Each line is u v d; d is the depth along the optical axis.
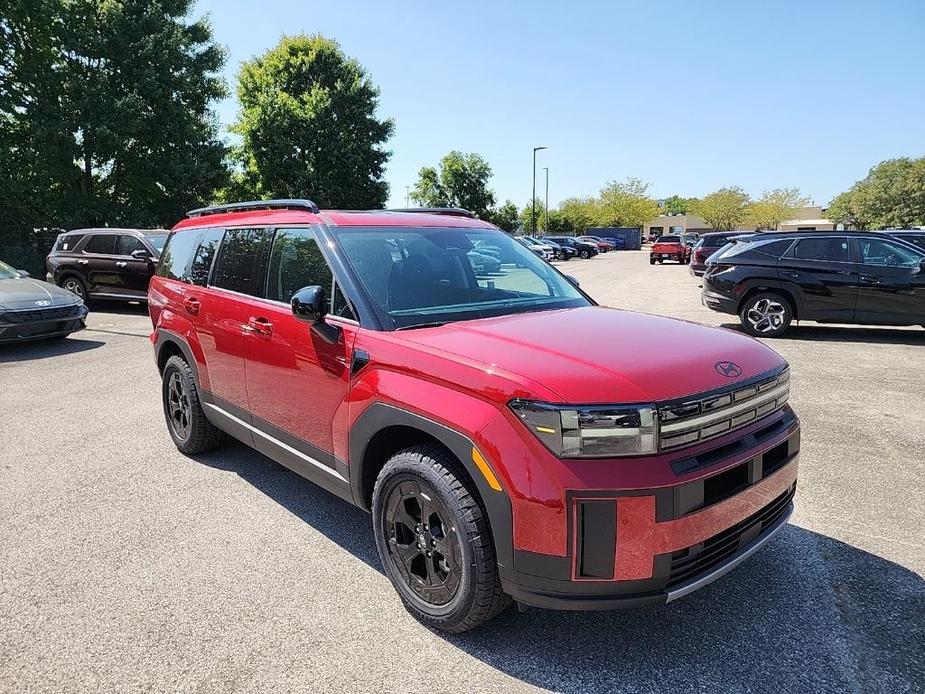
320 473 3.39
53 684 2.46
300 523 3.86
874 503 3.99
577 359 2.50
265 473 4.67
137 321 13.01
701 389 2.41
